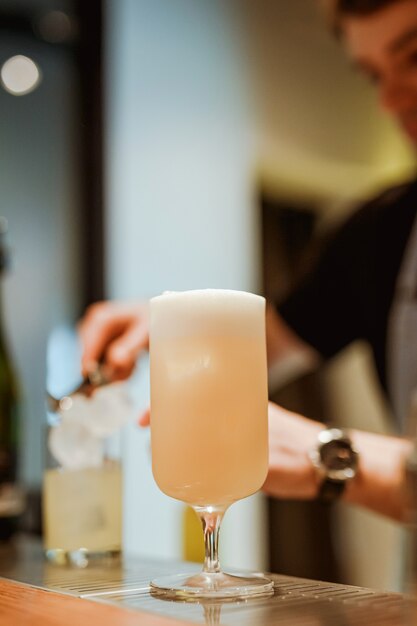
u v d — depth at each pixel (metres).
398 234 1.85
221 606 0.69
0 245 1.41
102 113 2.54
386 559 3.04
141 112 2.63
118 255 2.53
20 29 2.47
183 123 2.72
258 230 2.88
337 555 2.95
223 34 2.85
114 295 2.51
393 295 1.86
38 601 0.75
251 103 2.90
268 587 0.77
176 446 0.74
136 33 2.64
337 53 3.14
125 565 1.02
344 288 1.96
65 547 1.05
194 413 0.73
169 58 2.71
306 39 3.05
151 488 2.47
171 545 2.49
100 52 2.55
